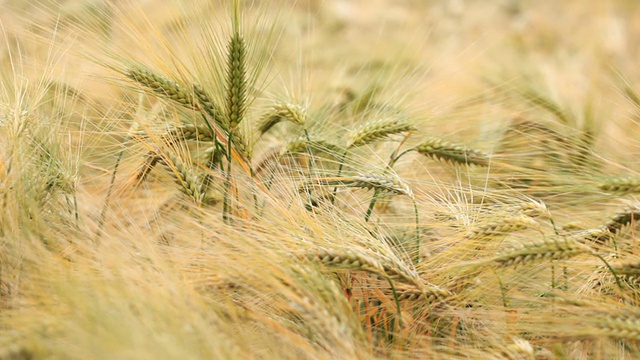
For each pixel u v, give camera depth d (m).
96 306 1.01
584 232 1.16
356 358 1.04
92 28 1.22
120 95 1.29
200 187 1.16
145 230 1.16
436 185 1.21
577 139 1.29
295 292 1.07
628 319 1.08
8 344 1.01
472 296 1.14
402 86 1.31
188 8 1.18
